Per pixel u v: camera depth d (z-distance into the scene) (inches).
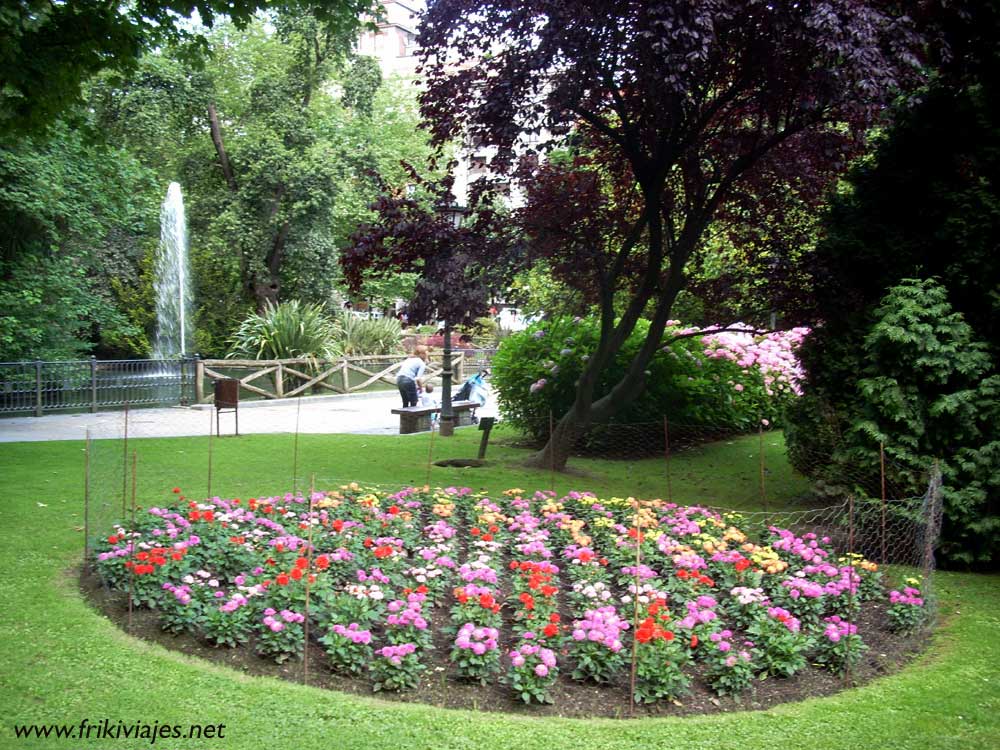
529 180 364.5
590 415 390.9
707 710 157.2
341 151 960.9
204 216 981.8
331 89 1211.9
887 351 265.1
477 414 687.1
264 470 365.1
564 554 230.1
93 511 268.2
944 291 260.8
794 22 275.4
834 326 300.4
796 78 300.0
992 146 269.6
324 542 224.7
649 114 323.9
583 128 361.7
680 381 454.9
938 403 252.4
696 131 334.0
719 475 401.1
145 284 981.2
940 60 282.4
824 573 216.2
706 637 171.8
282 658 167.2
